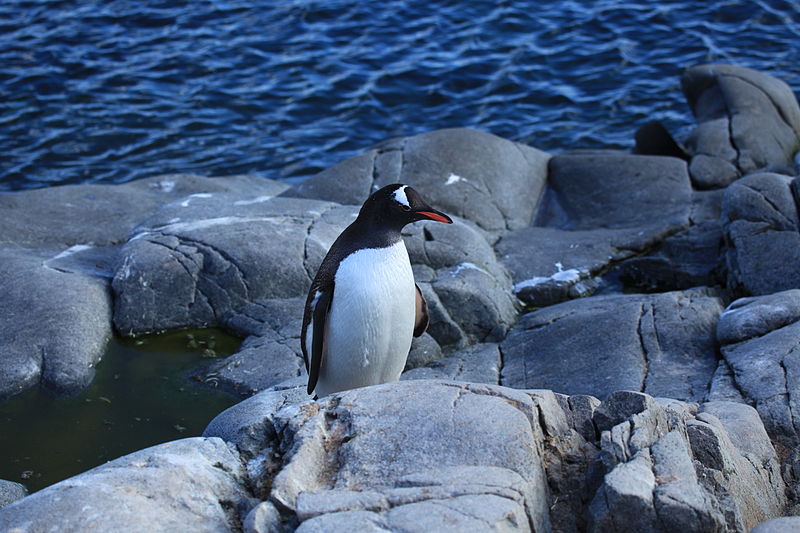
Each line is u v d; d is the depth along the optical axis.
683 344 9.93
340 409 5.83
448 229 12.74
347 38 24.20
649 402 5.95
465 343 11.17
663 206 14.56
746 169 15.63
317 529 4.67
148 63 22.69
